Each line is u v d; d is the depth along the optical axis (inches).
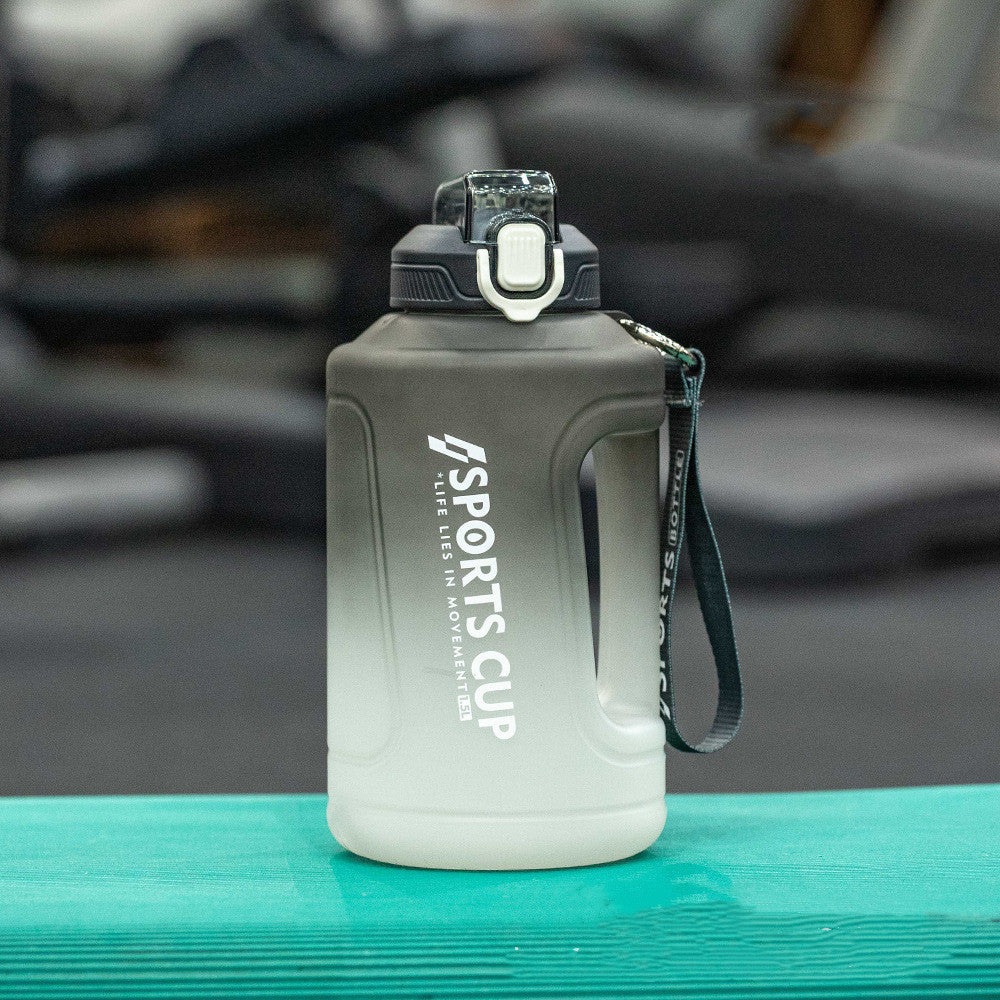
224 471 152.6
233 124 126.5
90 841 39.6
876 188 139.2
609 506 36.4
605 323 34.6
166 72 150.3
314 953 31.0
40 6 171.8
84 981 30.2
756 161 145.5
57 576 130.7
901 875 35.8
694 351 36.5
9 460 147.9
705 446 140.1
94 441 148.1
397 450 33.8
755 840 39.2
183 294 154.1
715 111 150.1
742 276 172.7
